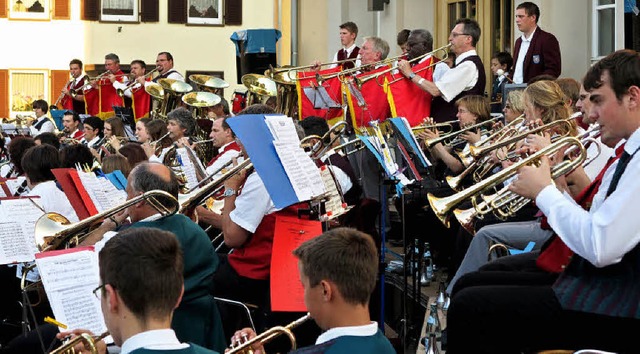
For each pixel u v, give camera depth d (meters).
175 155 8.05
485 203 4.37
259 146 4.61
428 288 6.94
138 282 3.01
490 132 6.60
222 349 4.39
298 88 8.94
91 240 4.94
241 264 5.16
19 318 6.65
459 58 8.26
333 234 3.29
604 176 3.98
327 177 5.20
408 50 8.48
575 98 5.94
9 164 9.97
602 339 3.75
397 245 8.36
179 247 3.13
